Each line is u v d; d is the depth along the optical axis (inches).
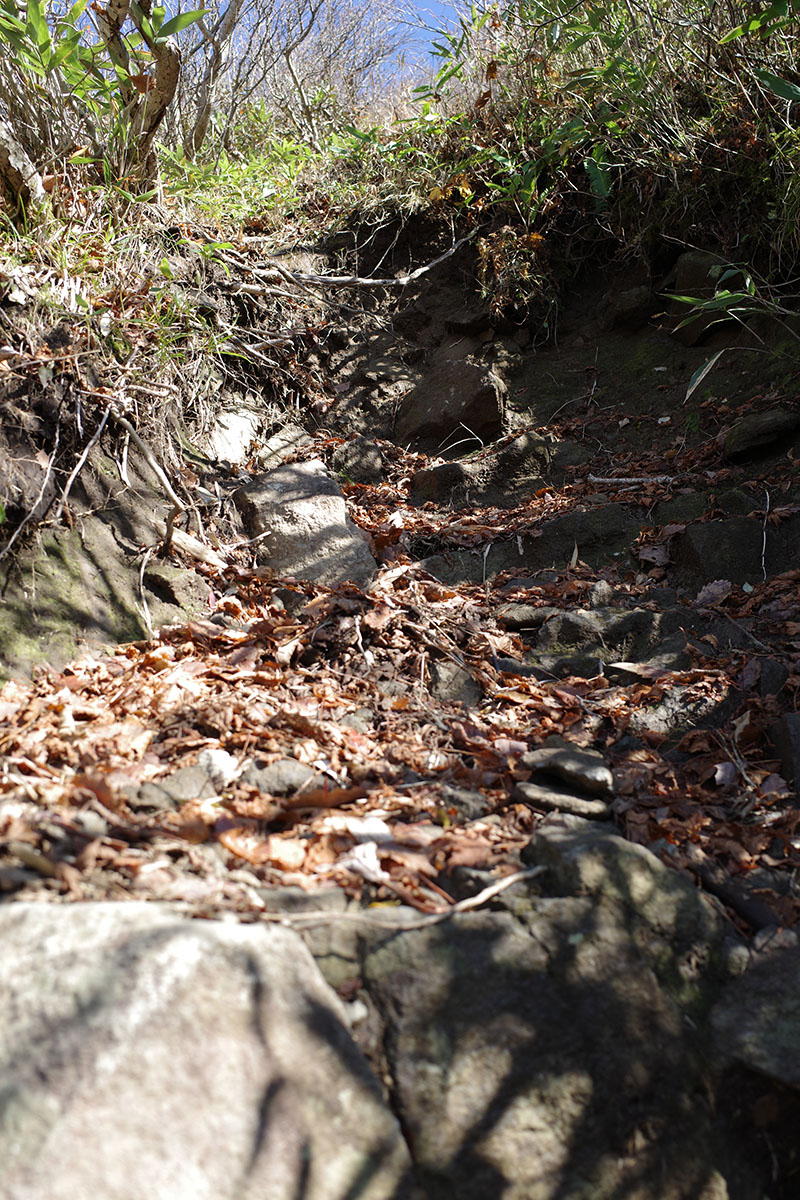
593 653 129.1
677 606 138.5
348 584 135.0
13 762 90.4
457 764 101.8
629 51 211.0
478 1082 69.5
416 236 231.6
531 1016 73.1
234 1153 59.1
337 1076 65.6
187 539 138.9
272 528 148.6
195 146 224.5
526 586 146.7
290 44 297.3
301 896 77.9
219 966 65.6
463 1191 65.7
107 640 119.7
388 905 79.2
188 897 73.7
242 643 122.5
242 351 188.2
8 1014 61.0
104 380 138.5
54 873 73.1
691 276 201.6
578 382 204.4
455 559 155.0
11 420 122.7
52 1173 54.4
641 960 78.1
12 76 163.3
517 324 214.7
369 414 199.8
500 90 236.2
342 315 214.4
